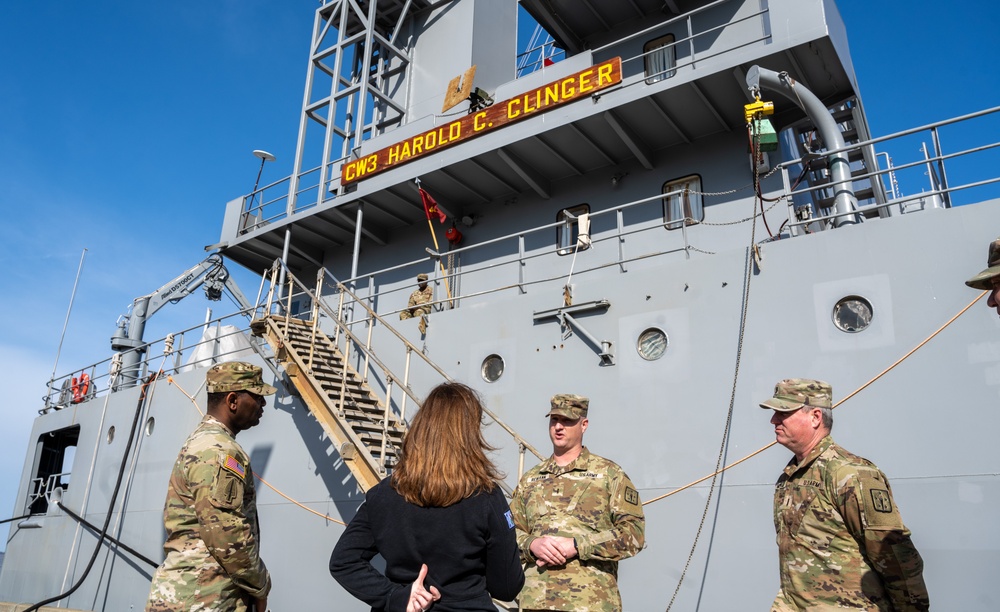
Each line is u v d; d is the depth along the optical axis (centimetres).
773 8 954
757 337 747
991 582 589
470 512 281
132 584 1300
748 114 850
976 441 621
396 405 1023
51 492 1639
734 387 729
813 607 395
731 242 1034
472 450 291
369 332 1053
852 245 719
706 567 712
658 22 1364
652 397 795
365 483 829
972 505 610
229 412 444
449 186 1275
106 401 1543
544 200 1251
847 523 395
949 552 610
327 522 1020
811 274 734
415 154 1274
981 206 666
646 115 1069
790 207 840
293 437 1107
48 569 1541
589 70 1098
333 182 1424
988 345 635
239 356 1323
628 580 750
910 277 684
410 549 279
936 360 654
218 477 393
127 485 1388
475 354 953
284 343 1005
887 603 386
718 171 1082
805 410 431
